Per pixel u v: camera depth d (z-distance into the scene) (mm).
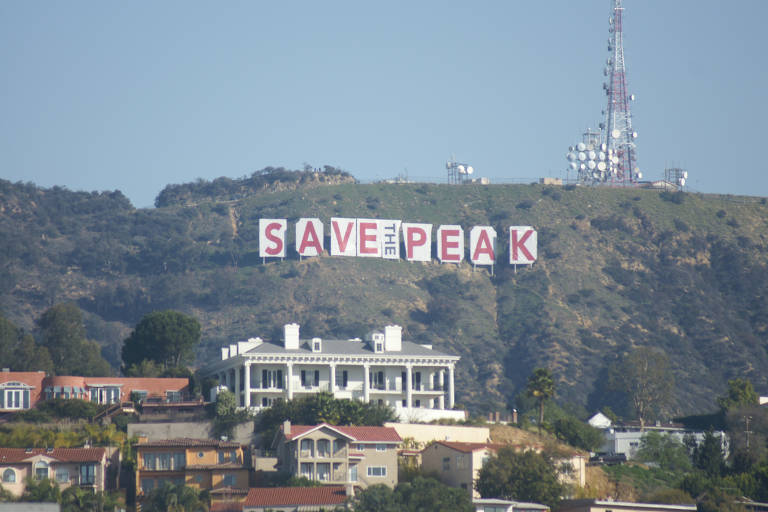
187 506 191625
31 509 152375
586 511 193250
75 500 191500
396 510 179750
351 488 188875
